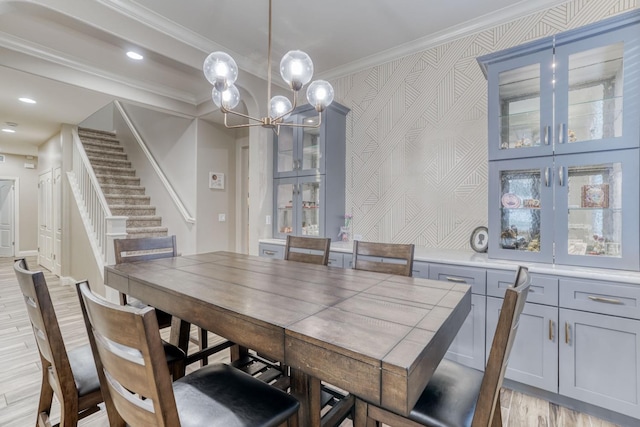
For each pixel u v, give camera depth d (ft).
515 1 8.11
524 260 7.09
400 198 10.51
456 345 7.43
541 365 6.42
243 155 16.98
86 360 4.71
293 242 8.06
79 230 15.28
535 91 7.33
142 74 12.26
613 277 5.71
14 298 13.64
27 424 5.86
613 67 6.43
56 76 10.64
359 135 11.55
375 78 11.15
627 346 5.61
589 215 6.65
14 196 25.46
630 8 7.06
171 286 4.94
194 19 8.84
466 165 9.23
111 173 18.42
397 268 6.61
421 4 8.24
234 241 17.07
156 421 2.63
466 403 3.67
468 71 9.23
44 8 6.93
